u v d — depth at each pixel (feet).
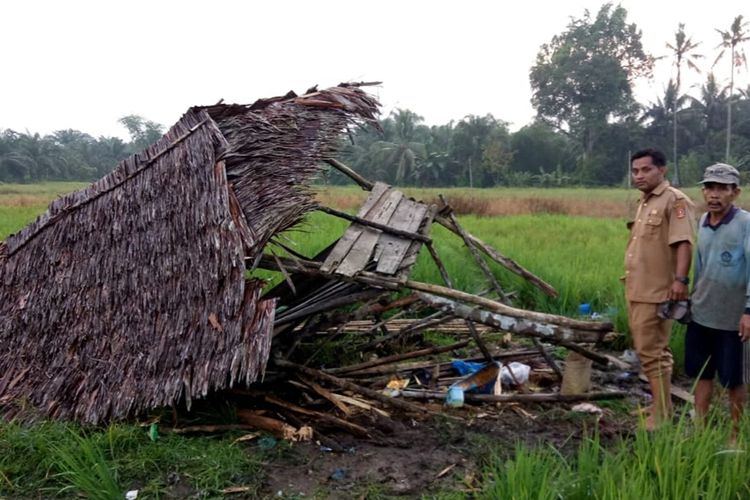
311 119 17.29
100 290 15.56
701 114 169.48
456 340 21.31
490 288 19.34
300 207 15.28
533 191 131.75
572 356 16.62
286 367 15.70
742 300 12.79
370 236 16.42
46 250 16.88
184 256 14.74
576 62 175.01
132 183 16.31
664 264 13.88
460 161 181.37
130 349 14.43
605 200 91.97
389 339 19.11
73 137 296.71
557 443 14.01
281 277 27.48
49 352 15.49
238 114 16.88
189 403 12.91
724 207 12.97
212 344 13.39
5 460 12.48
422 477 12.44
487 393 16.69
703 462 10.16
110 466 12.28
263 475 12.38
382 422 14.53
